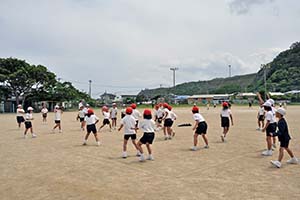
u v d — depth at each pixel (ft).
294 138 47.91
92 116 44.47
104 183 23.99
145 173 26.91
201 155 34.96
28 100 212.02
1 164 31.94
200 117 38.60
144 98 364.17
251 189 21.59
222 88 527.40
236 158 32.83
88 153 37.78
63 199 20.31
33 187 23.24
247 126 70.95
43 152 39.32
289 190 21.20
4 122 103.96
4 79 188.96
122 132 63.41
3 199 20.51
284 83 366.02
